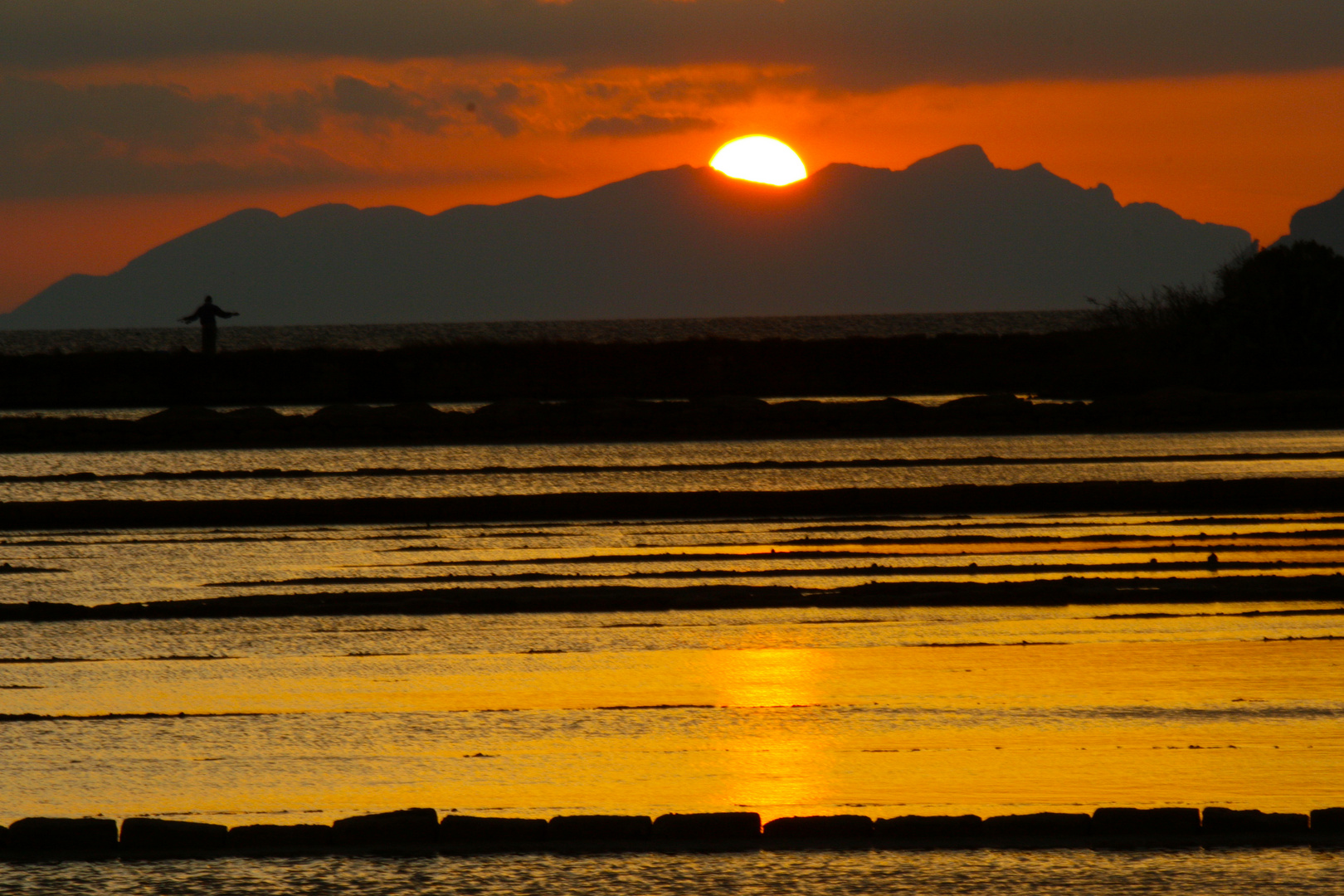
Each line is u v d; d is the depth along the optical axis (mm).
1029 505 83188
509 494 90312
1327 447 109188
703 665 46750
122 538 76500
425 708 41625
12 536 77438
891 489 83375
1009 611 55156
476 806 32625
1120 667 45688
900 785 33844
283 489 93188
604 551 70375
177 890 27266
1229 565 64312
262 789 34031
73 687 44531
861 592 58531
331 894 26969
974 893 26734
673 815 30125
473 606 57031
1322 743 36750
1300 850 28797
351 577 64188
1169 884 27078
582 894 26812
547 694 43125
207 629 53562
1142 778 34000
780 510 82750
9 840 29406
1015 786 33625
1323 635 50344
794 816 30188
